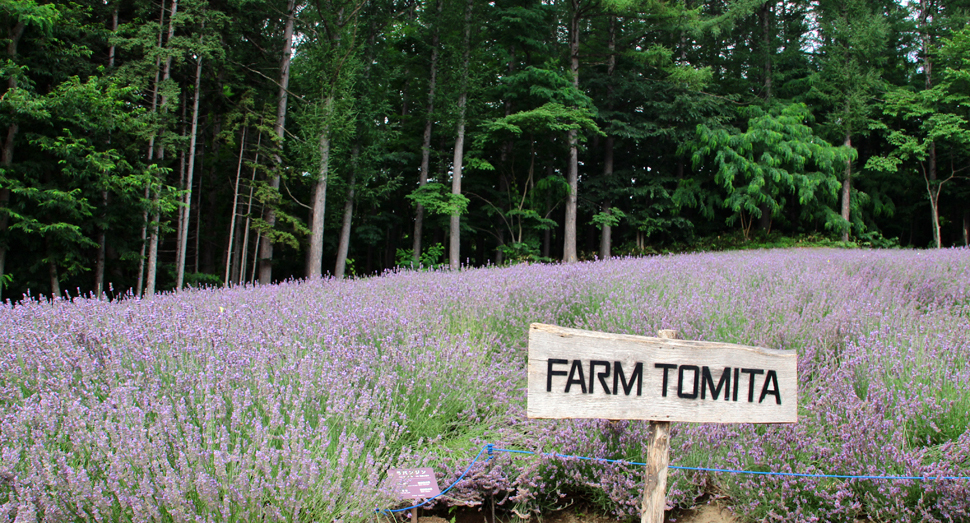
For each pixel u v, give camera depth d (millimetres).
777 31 31688
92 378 2807
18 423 2217
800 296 5656
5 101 12523
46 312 4238
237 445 2248
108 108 14070
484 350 4141
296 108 21203
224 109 21281
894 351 3572
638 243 27375
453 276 7578
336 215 22984
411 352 3555
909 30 30312
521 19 23500
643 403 2072
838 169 26703
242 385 2822
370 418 2869
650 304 5082
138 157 15695
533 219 25375
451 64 23141
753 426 3041
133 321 3762
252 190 20672
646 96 26719
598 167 31344
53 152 13570
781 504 2582
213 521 2014
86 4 16578
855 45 27781
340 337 3449
